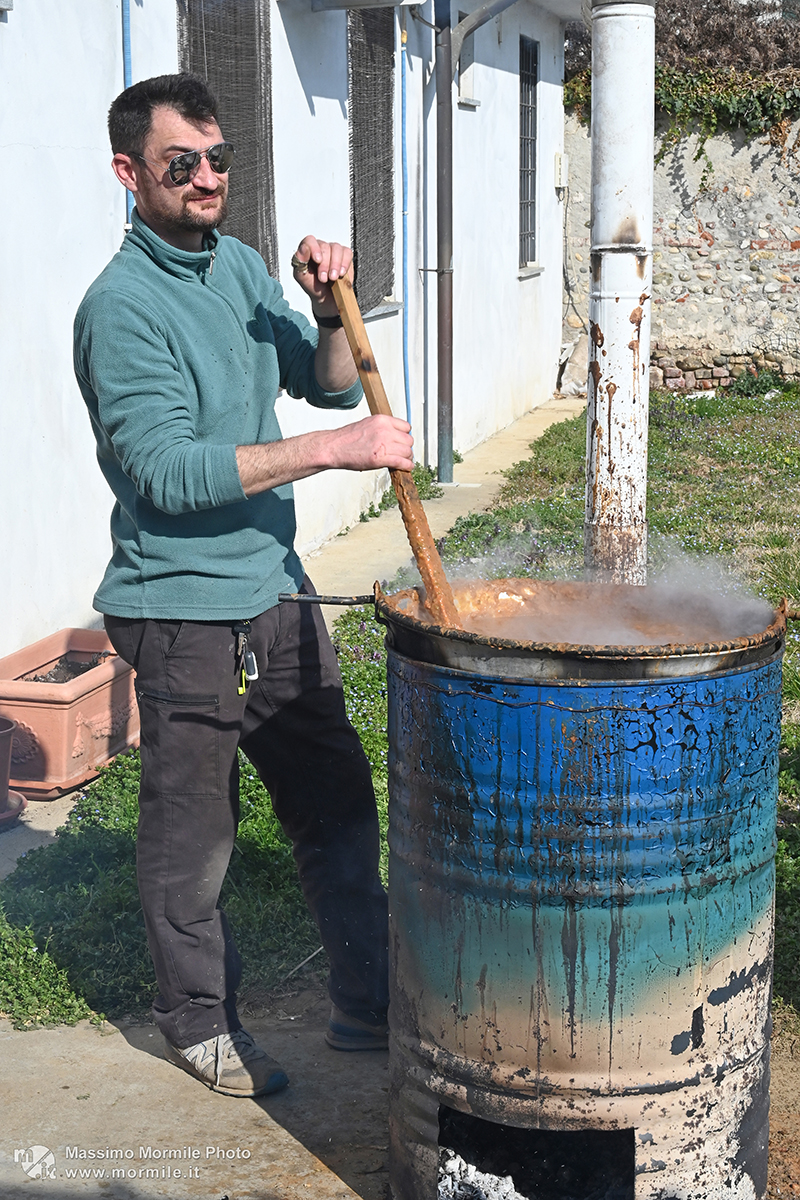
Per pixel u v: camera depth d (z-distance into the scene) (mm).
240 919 3900
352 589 7477
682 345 15617
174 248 2848
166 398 2709
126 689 5234
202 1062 3133
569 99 15758
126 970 3652
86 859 4258
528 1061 2318
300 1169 2857
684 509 9219
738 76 14633
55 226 5430
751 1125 2453
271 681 3113
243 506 2912
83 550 5762
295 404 7871
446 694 2287
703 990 2314
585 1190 2629
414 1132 2512
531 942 2271
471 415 12398
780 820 4480
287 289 7648
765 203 14977
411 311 10383
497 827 2264
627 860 2225
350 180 8742
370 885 3281
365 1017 3295
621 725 2184
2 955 3686
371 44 9062
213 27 6570
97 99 5684
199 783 2979
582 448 11961
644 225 4047
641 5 3912
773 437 12289
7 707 4867
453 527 8844
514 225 13555
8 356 5152
